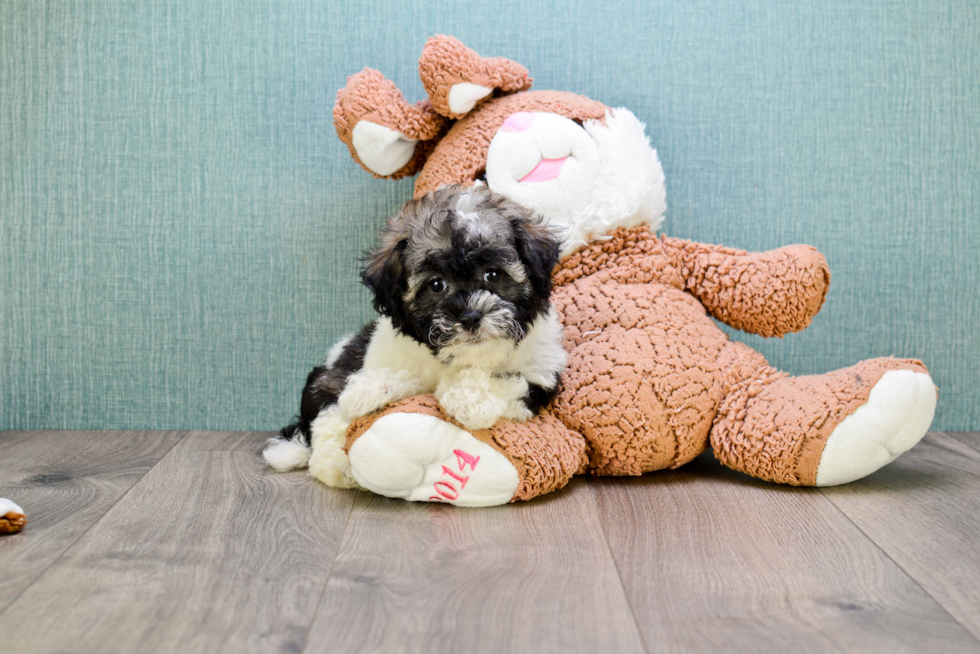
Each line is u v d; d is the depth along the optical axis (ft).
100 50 7.47
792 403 5.95
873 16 7.52
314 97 7.54
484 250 5.07
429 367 5.66
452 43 6.41
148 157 7.57
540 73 7.52
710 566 4.48
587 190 6.41
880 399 5.74
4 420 7.80
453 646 3.57
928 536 4.96
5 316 7.70
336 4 7.47
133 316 7.72
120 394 7.79
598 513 5.40
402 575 4.33
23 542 4.79
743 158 7.63
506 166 6.30
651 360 6.05
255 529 5.05
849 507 5.52
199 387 7.79
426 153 7.12
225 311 7.72
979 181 7.65
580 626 3.76
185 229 7.64
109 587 4.15
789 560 4.57
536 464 5.45
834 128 7.61
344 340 6.75
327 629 3.71
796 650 3.55
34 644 3.55
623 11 7.50
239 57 7.49
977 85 7.57
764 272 6.44
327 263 7.68
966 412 7.80
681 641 3.63
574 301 6.40
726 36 7.54
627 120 6.59
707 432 6.19
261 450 7.06
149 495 5.75
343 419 5.76
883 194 7.66
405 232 5.34
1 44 7.44
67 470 6.41
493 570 4.41
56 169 7.56
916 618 3.85
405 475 5.32
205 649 3.52
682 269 6.76
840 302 7.74
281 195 7.63
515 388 5.51
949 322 7.76
